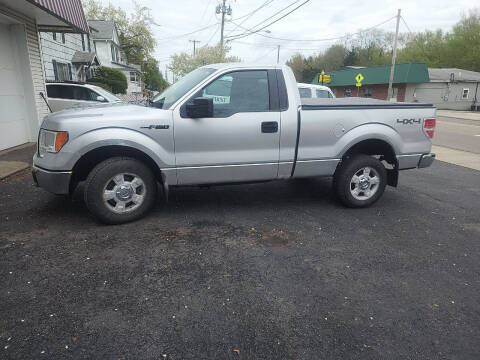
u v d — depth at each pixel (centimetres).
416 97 4031
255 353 229
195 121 415
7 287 290
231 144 432
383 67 4147
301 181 656
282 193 578
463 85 4075
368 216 484
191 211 478
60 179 389
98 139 385
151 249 363
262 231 419
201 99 397
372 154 536
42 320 252
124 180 412
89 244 370
